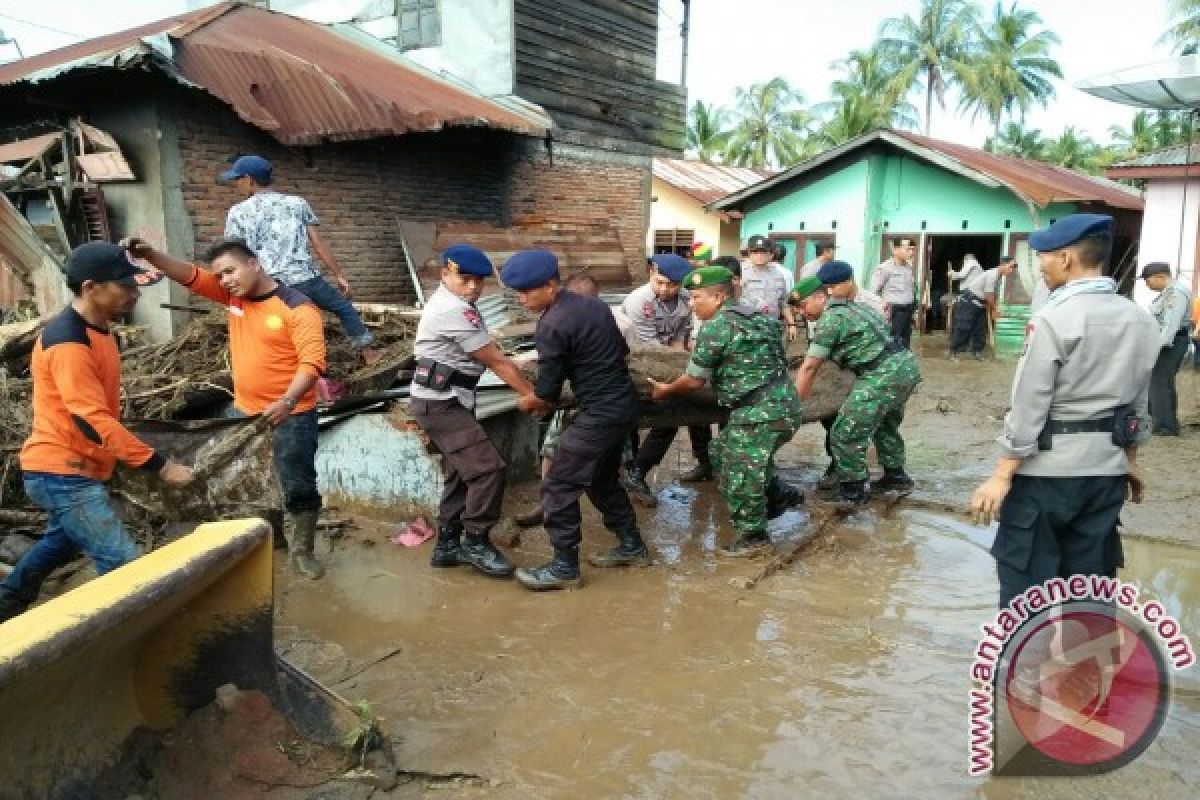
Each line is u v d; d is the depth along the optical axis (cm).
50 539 348
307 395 427
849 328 537
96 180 777
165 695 255
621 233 1345
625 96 1314
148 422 397
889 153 1827
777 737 307
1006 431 307
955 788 277
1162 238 1473
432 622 400
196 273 417
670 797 273
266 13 1076
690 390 480
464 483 452
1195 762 289
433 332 428
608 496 459
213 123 801
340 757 271
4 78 838
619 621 402
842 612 413
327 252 626
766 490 495
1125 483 318
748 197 1953
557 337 415
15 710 200
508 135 1116
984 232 1747
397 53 1188
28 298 716
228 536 246
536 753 296
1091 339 295
